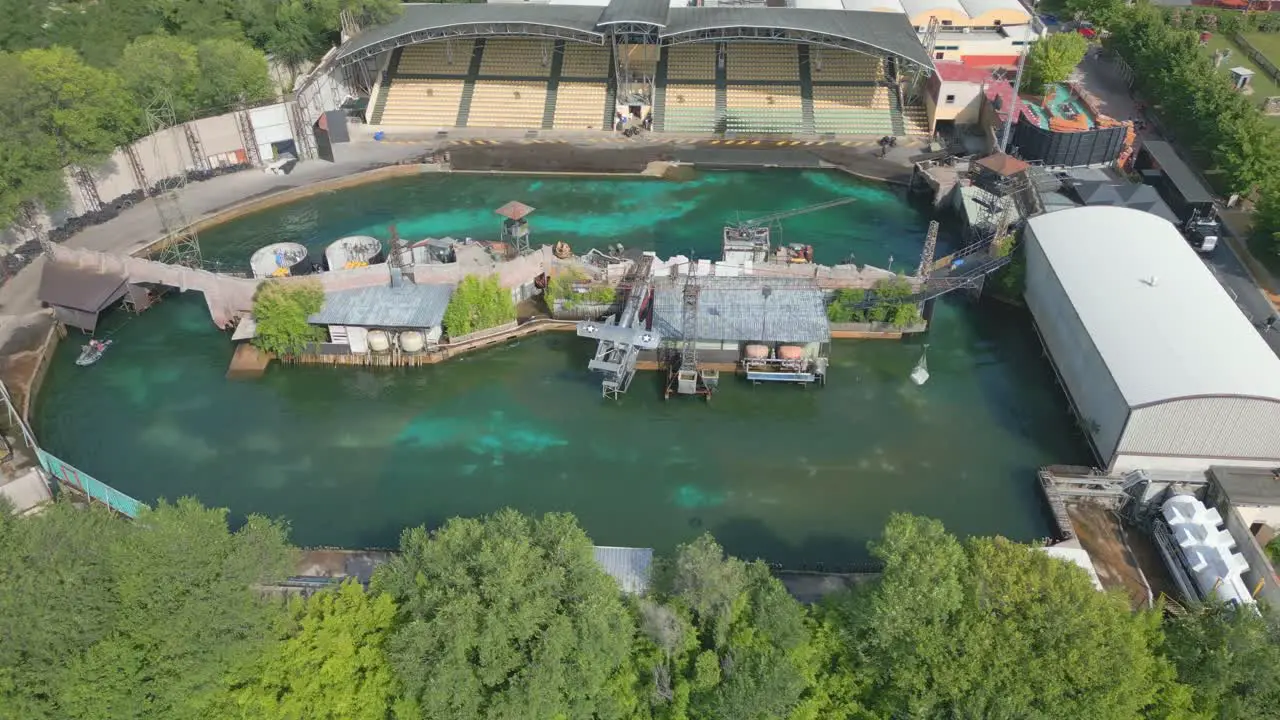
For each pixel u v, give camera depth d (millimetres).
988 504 81125
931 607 52156
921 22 152625
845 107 148875
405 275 101562
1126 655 50625
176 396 94562
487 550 53719
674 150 142875
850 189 133375
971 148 139125
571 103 151000
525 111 150250
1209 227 109000
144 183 126812
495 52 156125
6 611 50125
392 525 79188
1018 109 134625
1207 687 51844
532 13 142875
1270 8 183250
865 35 137500
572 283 103625
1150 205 111125
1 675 49625
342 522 79438
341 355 98312
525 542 54781
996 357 100062
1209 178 124625
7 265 110938
